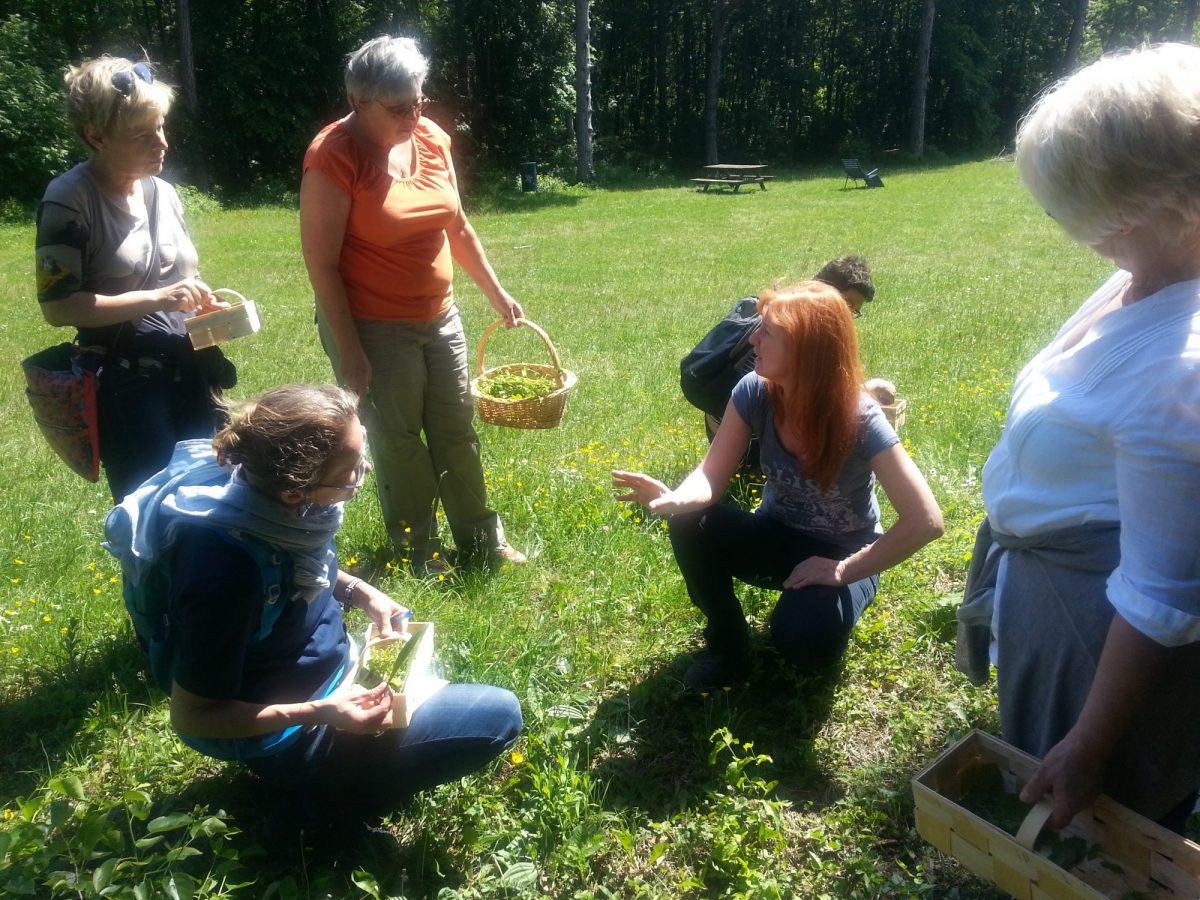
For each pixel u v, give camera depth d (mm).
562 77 35500
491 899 2457
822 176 36156
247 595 2197
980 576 2260
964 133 47781
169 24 30656
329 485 2227
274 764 2465
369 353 3928
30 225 21016
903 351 8641
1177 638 1606
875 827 2658
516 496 4945
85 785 2936
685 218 22703
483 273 4414
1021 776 2148
